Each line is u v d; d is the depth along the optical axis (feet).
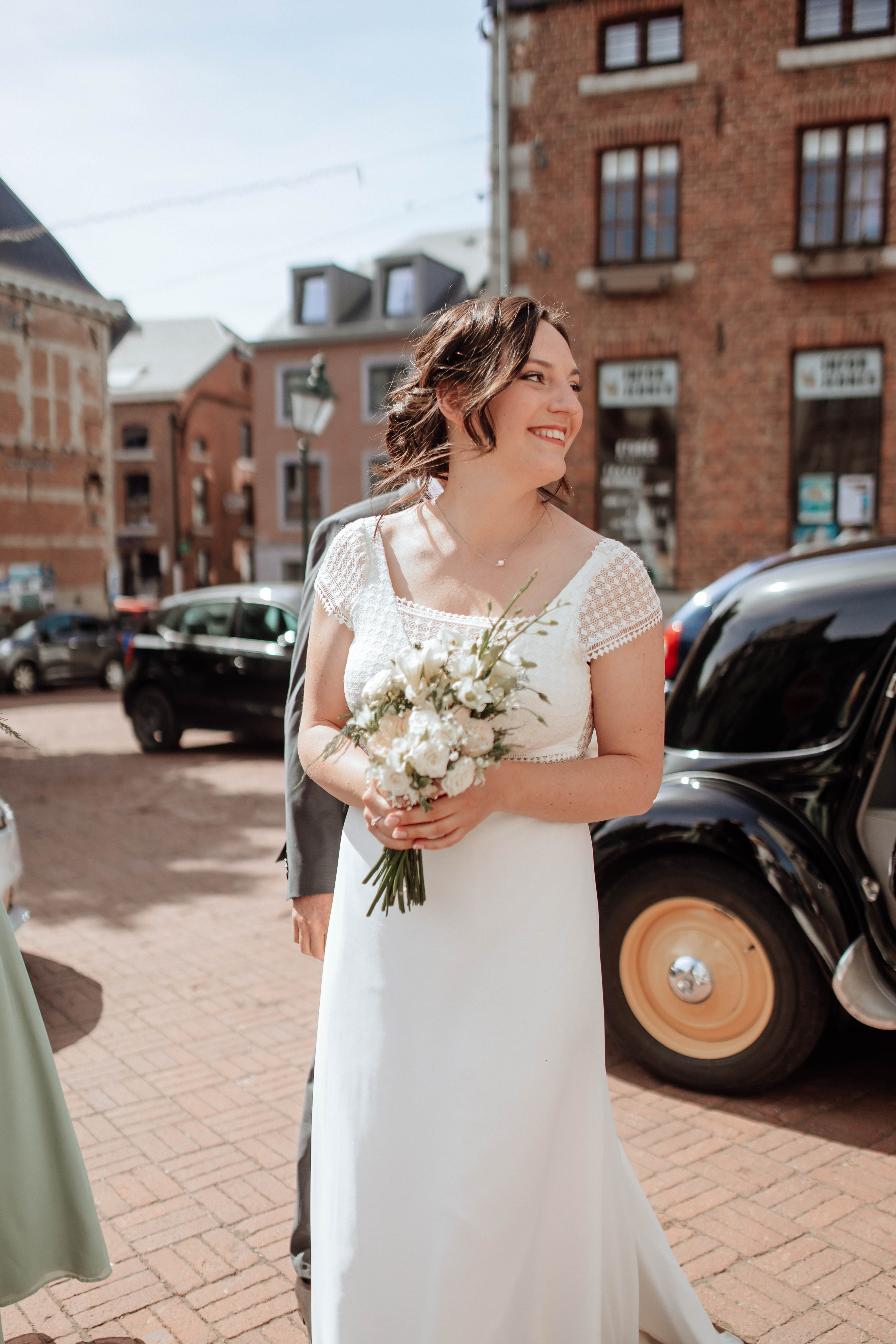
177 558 130.11
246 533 143.23
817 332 42.65
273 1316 7.63
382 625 5.78
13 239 81.82
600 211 44.96
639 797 5.57
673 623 14.21
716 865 10.53
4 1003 6.82
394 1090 5.50
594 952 5.74
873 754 10.17
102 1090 11.33
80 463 96.07
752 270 43.16
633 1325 6.23
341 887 5.91
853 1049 11.84
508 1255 5.39
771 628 11.27
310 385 36.65
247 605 33.45
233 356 139.54
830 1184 9.09
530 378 5.51
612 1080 11.19
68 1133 7.07
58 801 27.48
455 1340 5.33
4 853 13.06
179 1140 10.21
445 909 5.49
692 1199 8.91
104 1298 7.86
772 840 10.20
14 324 89.45
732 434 43.98
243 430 142.82
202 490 135.44
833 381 42.96
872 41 40.91
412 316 103.55
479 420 5.52
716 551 44.47
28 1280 6.95
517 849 5.50
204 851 22.13
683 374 44.32
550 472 5.58
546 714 5.46
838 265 41.88
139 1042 12.57
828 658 10.80
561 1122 5.59
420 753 4.70
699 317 43.91
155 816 25.52
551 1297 5.64
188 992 14.17
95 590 97.81
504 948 5.45
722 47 42.70
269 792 28.35
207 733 40.19
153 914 17.76
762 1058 10.41
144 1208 9.05
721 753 11.18
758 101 42.47
